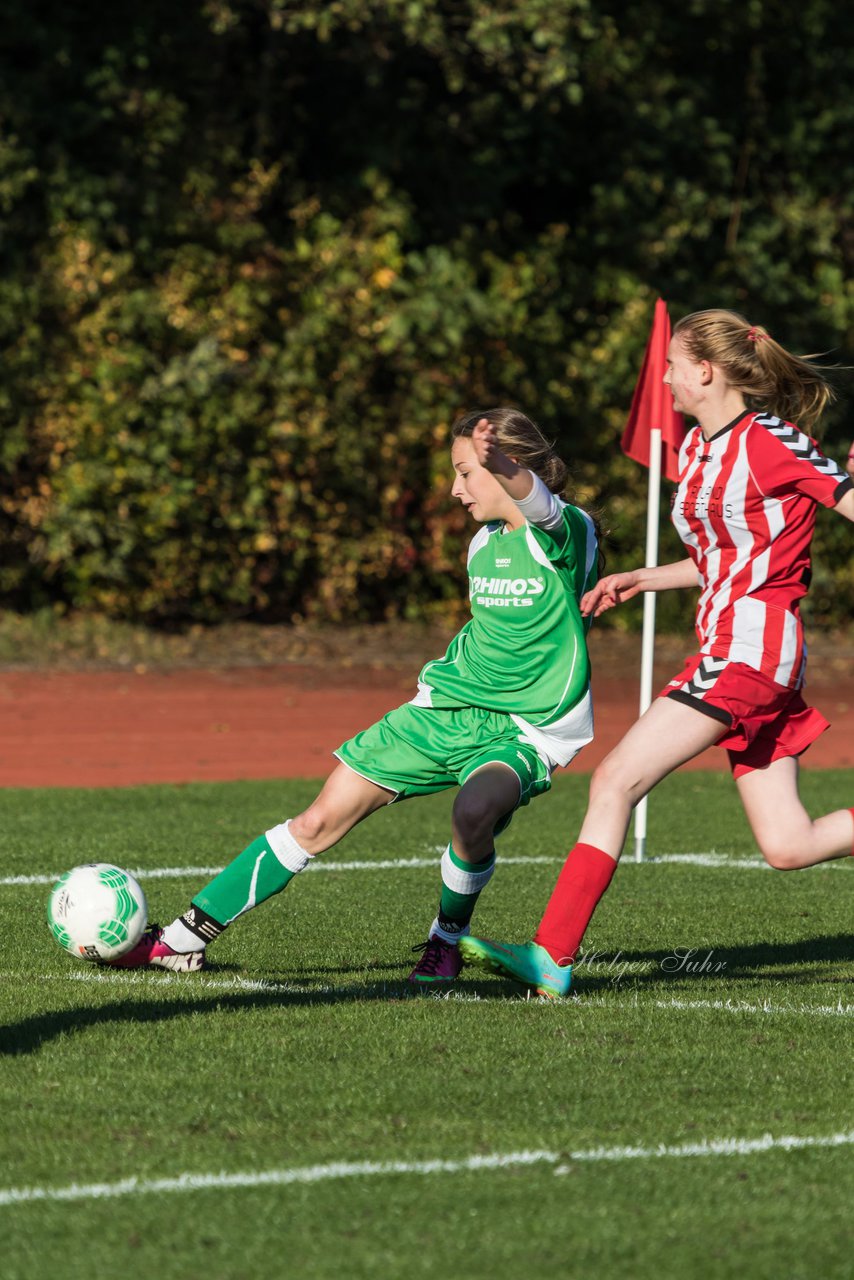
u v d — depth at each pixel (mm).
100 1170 13992
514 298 79000
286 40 78625
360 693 63625
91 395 70938
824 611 86125
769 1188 13766
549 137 84062
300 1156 14375
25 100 72250
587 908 19609
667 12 85188
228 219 75875
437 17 72562
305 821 21344
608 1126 15336
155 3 76188
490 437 19219
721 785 43812
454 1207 13250
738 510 18828
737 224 87750
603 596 20531
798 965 23203
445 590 80438
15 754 48094
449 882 21031
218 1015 19250
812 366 19453
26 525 73312
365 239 76375
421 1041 18188
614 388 80750
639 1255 12375
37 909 26109
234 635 75688
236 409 73125
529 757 20438
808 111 89000
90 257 72125
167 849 32062
